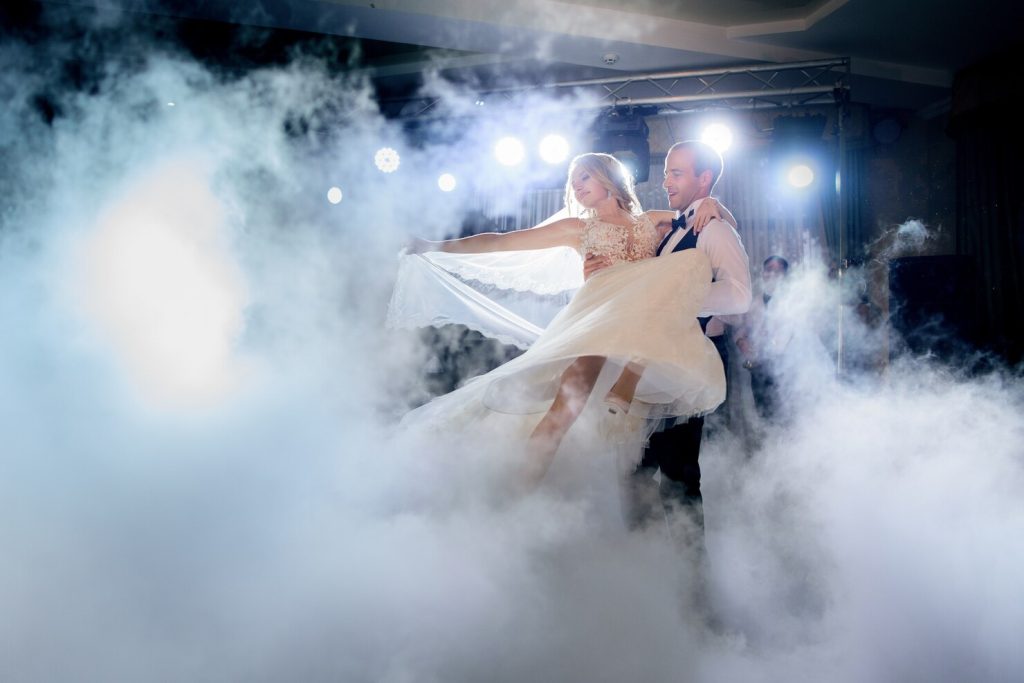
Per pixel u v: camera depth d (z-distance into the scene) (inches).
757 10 233.1
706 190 99.0
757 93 259.1
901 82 261.1
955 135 261.1
